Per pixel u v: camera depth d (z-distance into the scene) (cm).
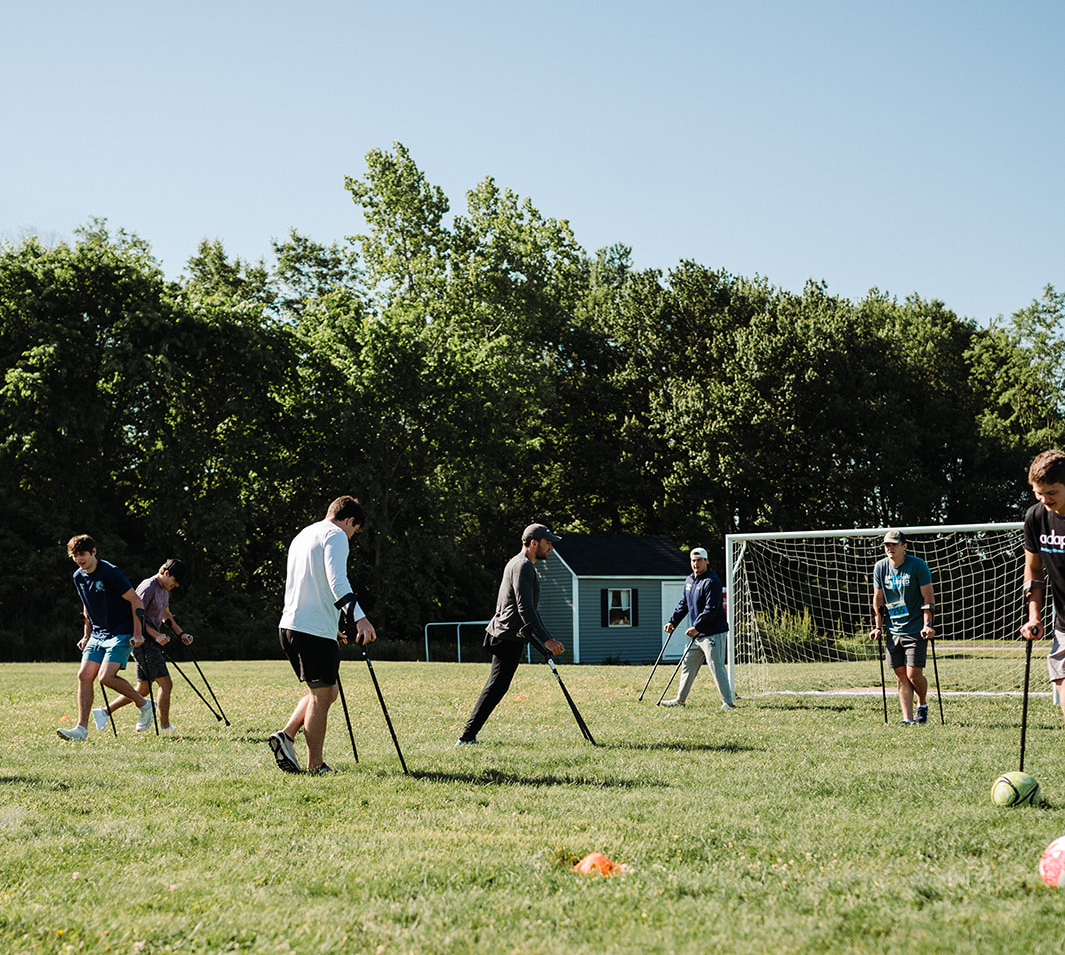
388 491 3616
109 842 481
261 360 3278
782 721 1033
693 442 4053
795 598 3228
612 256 6788
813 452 4000
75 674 1850
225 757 761
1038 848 445
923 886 382
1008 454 4297
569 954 321
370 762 720
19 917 365
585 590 3694
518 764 712
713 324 4472
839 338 4066
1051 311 4581
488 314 4006
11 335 3152
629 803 566
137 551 3350
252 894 393
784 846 458
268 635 3212
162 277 3366
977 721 1034
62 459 3209
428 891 396
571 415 4628
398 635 3669
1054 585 561
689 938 332
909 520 4025
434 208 4147
